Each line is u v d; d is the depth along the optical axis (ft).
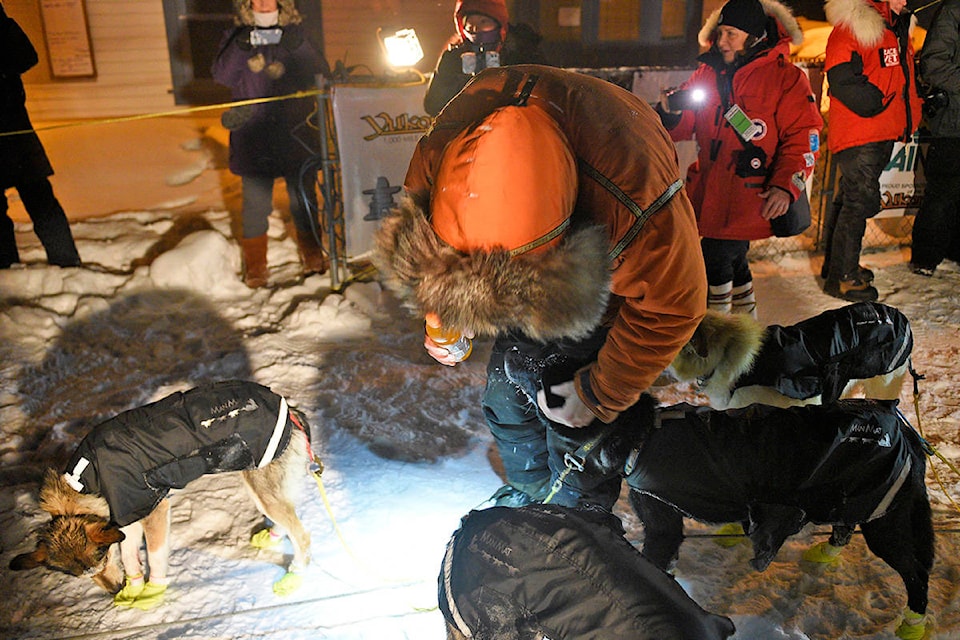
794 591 10.11
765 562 8.91
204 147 28.60
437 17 35.19
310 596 10.11
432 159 7.68
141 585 10.03
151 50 33.47
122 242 20.24
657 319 7.38
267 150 18.10
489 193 6.48
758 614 9.66
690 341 10.18
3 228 18.52
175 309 17.92
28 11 32.63
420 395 14.75
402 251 7.04
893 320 11.16
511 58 16.89
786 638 8.97
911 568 9.06
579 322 6.85
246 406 9.61
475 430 13.73
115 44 33.30
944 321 17.51
